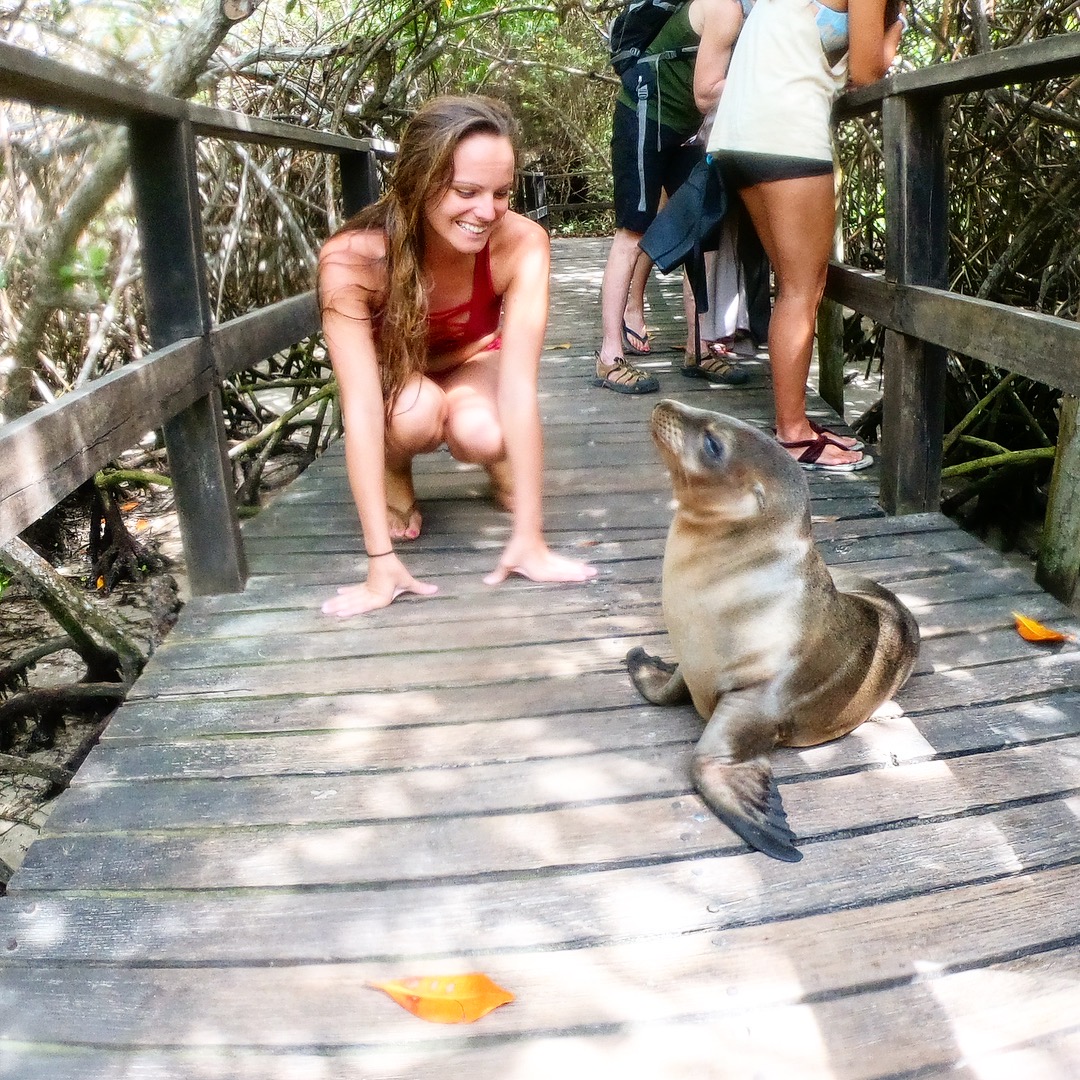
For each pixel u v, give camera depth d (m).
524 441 3.45
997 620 3.22
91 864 2.33
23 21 4.52
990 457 6.17
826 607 2.52
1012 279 6.83
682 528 2.57
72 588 4.80
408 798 2.49
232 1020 1.92
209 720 2.85
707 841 2.31
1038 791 2.44
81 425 2.65
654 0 5.20
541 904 2.16
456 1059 1.82
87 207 3.92
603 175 18.72
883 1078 1.76
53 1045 1.89
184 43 4.33
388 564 3.45
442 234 3.12
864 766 2.54
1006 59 3.01
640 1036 1.85
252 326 3.93
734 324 5.57
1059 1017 1.87
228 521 3.55
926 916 2.09
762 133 3.98
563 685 2.94
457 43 12.23
